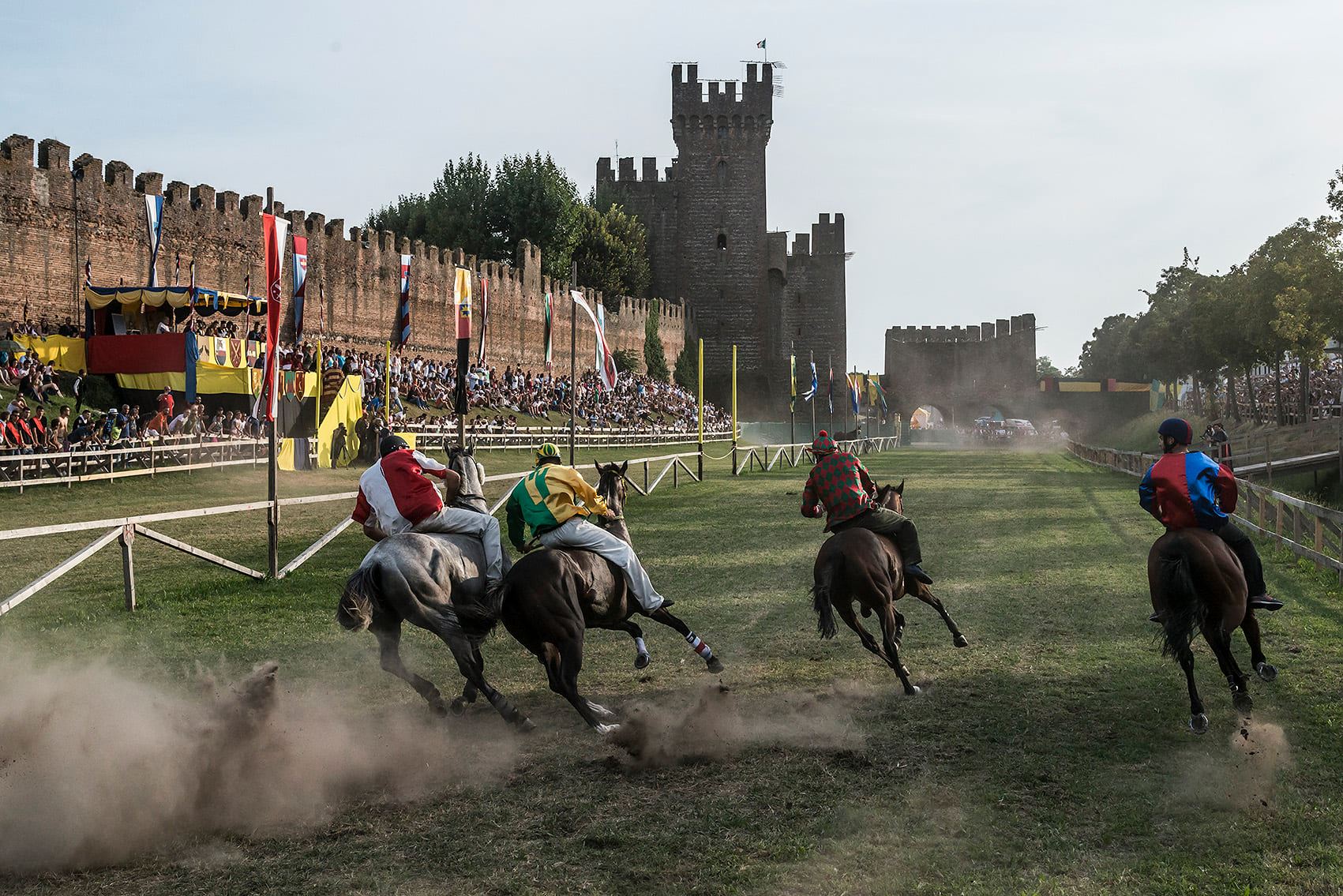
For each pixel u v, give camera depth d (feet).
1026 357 349.20
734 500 87.25
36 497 72.79
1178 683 29.55
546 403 174.40
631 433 173.88
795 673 31.42
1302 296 122.31
